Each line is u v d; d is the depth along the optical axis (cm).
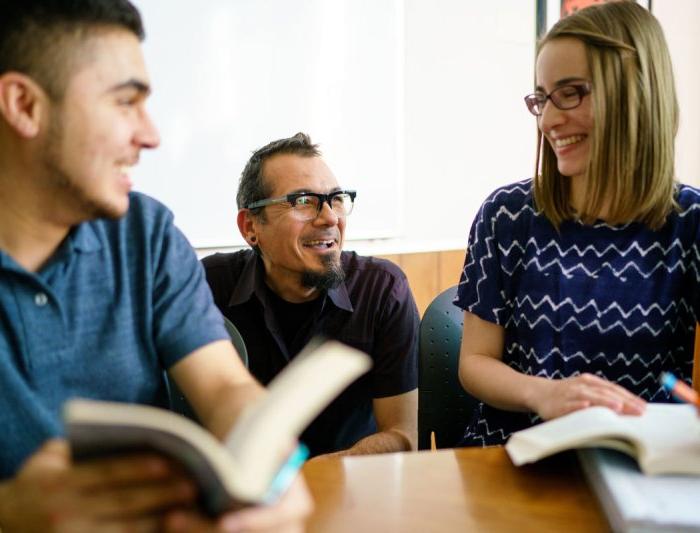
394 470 87
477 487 82
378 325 148
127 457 53
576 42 116
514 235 130
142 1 197
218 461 50
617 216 120
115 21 80
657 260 121
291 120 224
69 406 51
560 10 256
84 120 79
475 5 245
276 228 143
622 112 115
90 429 50
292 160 145
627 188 117
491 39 249
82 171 81
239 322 149
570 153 120
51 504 54
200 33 207
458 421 145
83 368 89
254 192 147
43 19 76
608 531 72
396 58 235
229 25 210
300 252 143
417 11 236
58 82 77
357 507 77
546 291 125
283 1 217
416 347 152
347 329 148
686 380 125
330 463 89
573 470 86
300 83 223
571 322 123
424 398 144
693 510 67
